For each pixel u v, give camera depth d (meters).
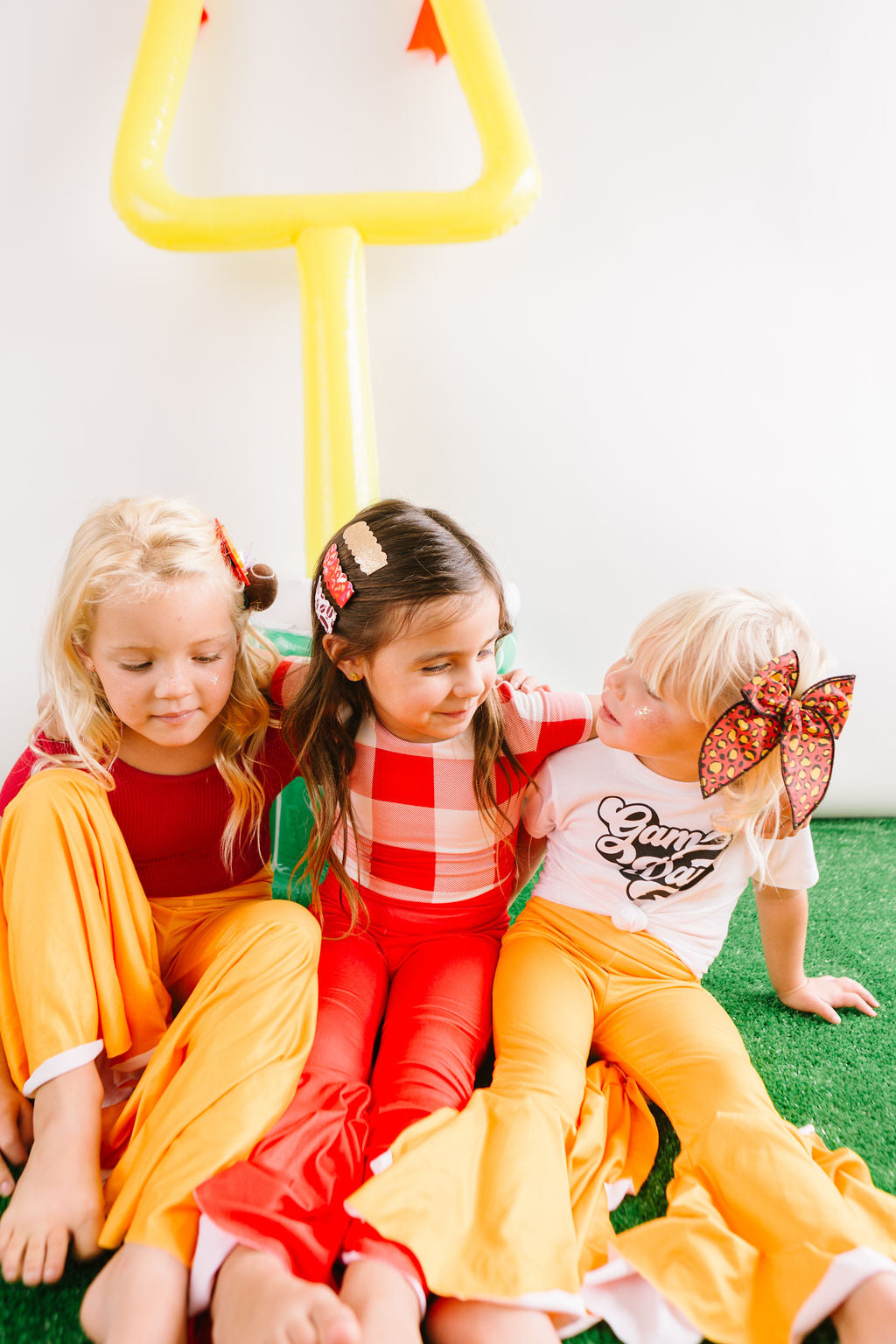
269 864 1.03
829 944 1.14
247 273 1.38
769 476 1.45
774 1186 0.66
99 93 1.33
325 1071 0.75
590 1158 0.73
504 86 1.25
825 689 0.82
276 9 1.34
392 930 0.95
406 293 1.41
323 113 1.37
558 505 1.46
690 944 0.91
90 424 1.39
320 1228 0.63
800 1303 0.59
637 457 1.45
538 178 1.27
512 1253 0.60
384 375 1.42
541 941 0.90
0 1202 0.72
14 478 1.39
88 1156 0.69
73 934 0.76
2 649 1.43
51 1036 0.73
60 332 1.37
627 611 1.48
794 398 1.44
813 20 1.37
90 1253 0.64
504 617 0.88
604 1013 0.86
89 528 0.84
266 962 0.76
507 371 1.43
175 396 1.40
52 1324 0.61
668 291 1.42
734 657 0.81
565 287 1.42
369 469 1.27
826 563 1.47
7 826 0.80
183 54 1.25
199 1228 0.60
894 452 1.45
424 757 0.92
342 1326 0.50
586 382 1.43
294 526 1.44
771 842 0.89
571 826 0.93
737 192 1.41
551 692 0.97
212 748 0.91
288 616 1.17
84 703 0.86
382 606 0.81
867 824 1.50
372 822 0.94
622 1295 0.63
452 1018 0.82
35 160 1.33
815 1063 0.90
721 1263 0.62
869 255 1.42
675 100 1.39
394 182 1.39
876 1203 0.67
